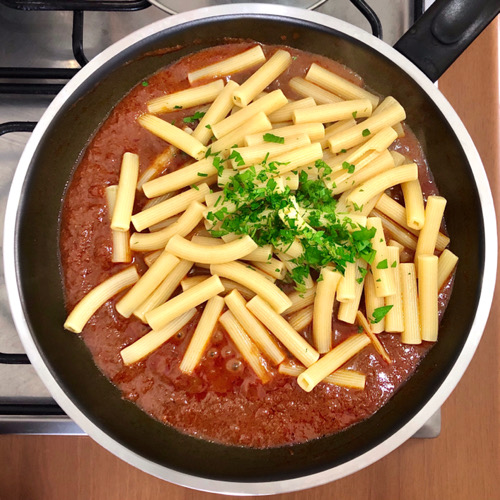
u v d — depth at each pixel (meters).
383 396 0.38
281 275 0.38
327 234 0.37
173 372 0.38
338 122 0.40
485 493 0.46
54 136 0.37
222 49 0.40
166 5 0.40
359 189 0.38
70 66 0.43
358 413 0.38
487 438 0.46
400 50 0.37
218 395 0.38
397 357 0.39
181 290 0.40
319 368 0.36
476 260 0.37
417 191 0.39
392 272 0.38
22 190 0.36
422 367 0.39
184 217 0.38
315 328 0.38
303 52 0.40
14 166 0.43
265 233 0.37
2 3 0.40
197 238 0.38
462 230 0.38
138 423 0.38
